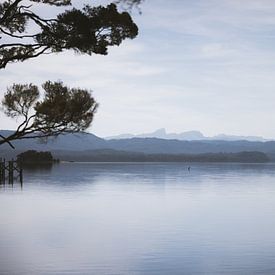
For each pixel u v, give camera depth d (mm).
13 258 16094
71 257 16375
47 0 14992
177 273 14219
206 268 14891
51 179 72125
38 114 18250
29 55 14977
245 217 28047
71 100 18672
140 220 26312
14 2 13922
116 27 14633
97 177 81625
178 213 29922
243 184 65312
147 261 15883
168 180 74250
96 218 27000
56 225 24078
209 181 72500
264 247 18406
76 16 14047
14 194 43656
